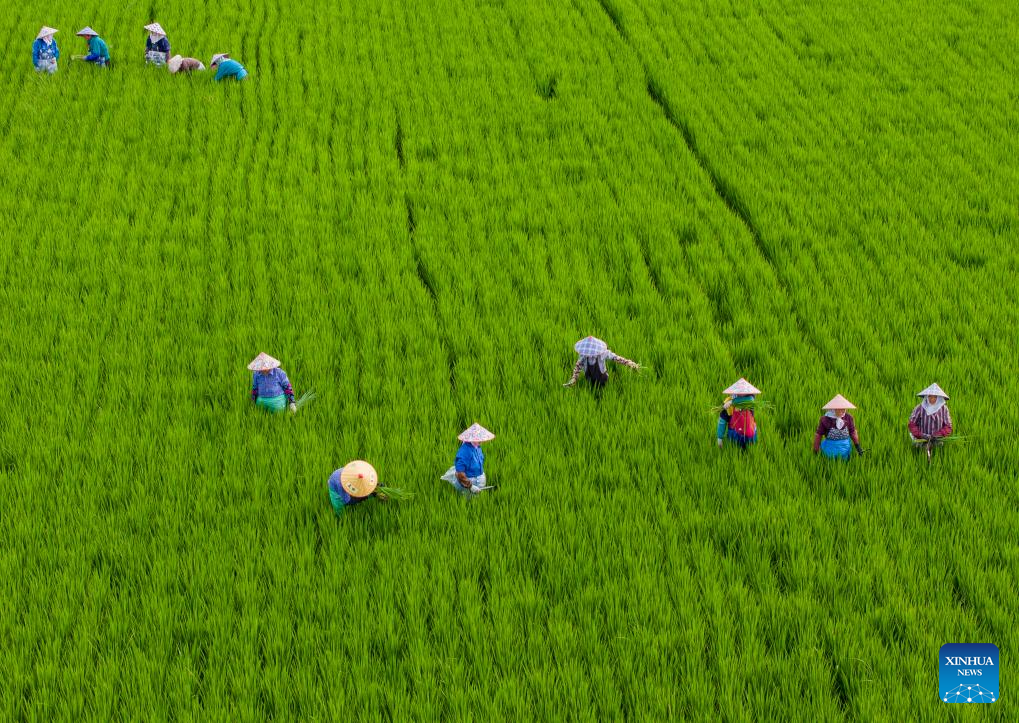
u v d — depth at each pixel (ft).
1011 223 52.39
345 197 55.21
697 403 37.50
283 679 24.98
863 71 71.87
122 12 80.84
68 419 36.22
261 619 26.96
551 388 38.86
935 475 33.01
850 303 44.88
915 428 33.60
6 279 46.52
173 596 27.76
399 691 24.62
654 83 70.69
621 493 32.35
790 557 29.37
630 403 37.50
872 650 25.59
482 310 45.06
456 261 48.85
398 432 35.81
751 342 41.60
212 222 52.19
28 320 43.11
